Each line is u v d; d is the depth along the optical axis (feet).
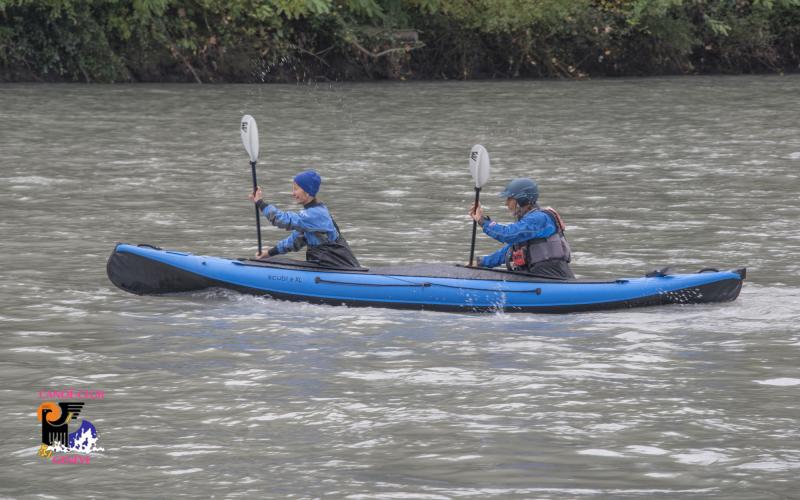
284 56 262.67
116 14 247.29
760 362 56.08
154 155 140.97
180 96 218.79
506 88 254.68
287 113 194.08
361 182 120.57
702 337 61.00
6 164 130.31
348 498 38.52
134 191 112.88
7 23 235.81
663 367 55.11
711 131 173.47
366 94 233.55
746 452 43.09
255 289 68.95
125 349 57.62
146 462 42.04
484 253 84.33
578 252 84.38
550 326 63.52
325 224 70.44
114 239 88.07
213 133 164.35
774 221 97.55
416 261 80.79
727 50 319.06
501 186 119.55
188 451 43.16
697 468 41.42
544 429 45.70
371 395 50.16
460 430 45.50
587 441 44.24
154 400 49.34
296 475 40.70
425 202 107.96
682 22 307.58
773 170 131.23
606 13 305.12
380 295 67.26
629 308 67.26
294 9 258.78
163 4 245.65
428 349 58.18
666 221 97.66
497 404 48.88
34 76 237.04
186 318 64.34
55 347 57.88
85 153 141.38
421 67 285.02
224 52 256.11
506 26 283.79
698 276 68.08
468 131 172.35
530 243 69.56
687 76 301.63
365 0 274.36
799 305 68.23
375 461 42.09
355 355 56.85
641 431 45.47
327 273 68.44
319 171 128.77
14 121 171.94
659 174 128.26
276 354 56.90
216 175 125.29
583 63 301.43
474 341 59.88
